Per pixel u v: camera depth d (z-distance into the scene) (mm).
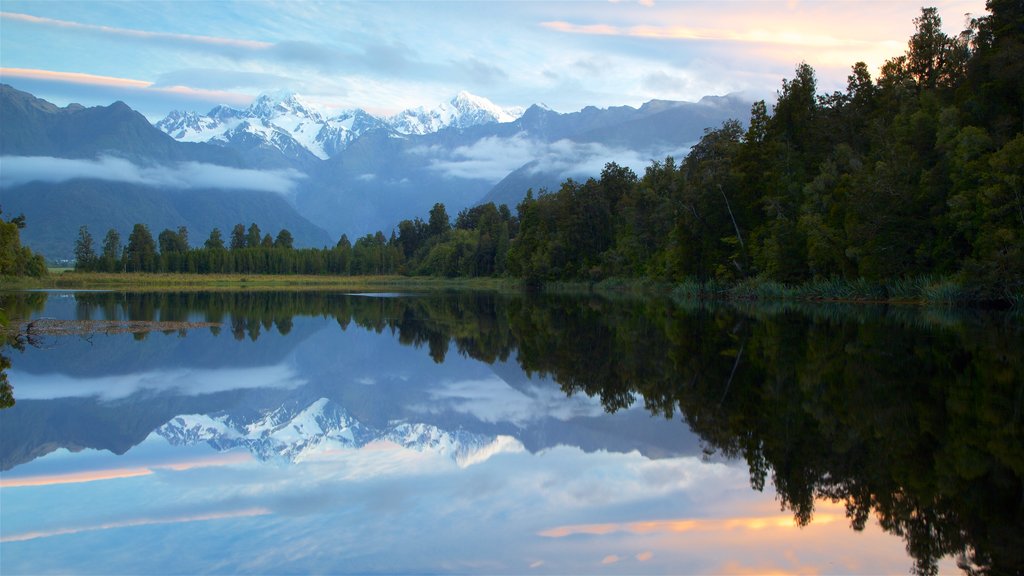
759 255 77875
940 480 13320
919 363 26406
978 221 51969
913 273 60219
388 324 54312
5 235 120375
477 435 18547
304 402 24125
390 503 12789
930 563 9930
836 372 25172
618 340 39062
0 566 10148
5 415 21750
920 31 76688
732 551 10406
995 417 17984
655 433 17922
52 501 13094
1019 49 53625
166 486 14039
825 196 69500
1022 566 9742
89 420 21062
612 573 9703
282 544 10852
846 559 10094
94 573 9891
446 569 9883
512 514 12133
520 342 40500
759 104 84438
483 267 183125
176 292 116938
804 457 15180
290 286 161125
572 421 19828
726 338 37344
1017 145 49219
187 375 30250
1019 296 50906
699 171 91562
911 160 60531
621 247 120875
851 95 80625
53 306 73625
